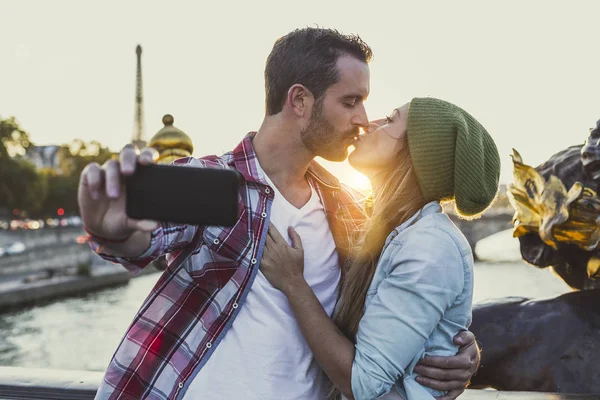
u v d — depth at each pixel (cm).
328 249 223
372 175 221
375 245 214
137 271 181
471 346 206
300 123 219
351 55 218
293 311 207
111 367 206
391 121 216
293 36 222
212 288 203
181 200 142
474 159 202
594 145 284
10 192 5738
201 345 201
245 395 200
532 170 308
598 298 302
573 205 290
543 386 289
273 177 221
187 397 200
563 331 295
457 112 207
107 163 145
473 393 265
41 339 2834
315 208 223
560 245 306
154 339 203
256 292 204
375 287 207
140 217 142
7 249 4634
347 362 197
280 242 206
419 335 194
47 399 271
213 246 201
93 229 157
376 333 195
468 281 204
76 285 4066
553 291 2198
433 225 203
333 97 216
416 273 196
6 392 274
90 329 3044
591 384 281
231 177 143
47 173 7294
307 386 208
